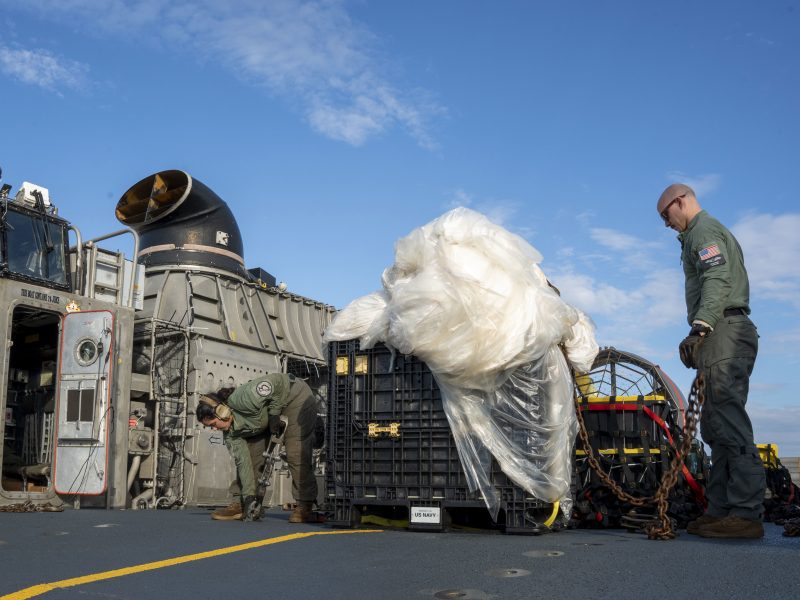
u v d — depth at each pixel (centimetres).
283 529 568
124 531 541
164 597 311
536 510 559
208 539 490
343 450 604
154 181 1369
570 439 570
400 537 509
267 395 674
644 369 793
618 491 577
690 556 398
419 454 569
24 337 1161
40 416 1109
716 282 524
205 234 1362
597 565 376
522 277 548
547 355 551
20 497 934
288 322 1494
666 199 573
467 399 548
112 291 1121
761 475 517
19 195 1043
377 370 597
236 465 694
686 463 734
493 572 361
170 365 1227
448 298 529
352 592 319
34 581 342
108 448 954
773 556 394
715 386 530
